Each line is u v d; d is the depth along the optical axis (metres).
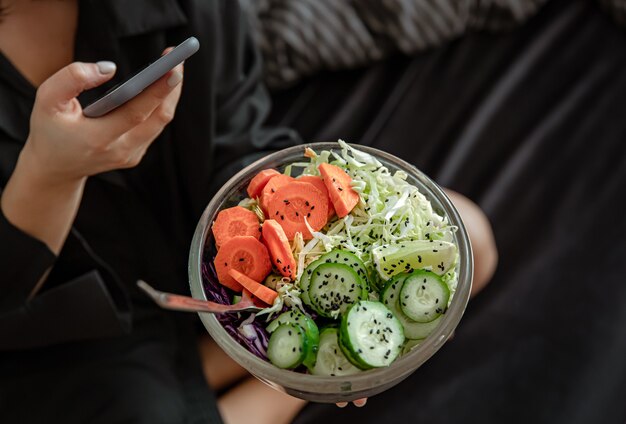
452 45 1.59
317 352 0.64
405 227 0.69
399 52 1.56
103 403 1.02
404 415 1.24
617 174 1.44
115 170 1.07
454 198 1.24
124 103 0.74
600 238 1.39
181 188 1.15
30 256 0.95
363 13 1.48
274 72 1.48
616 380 1.25
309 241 0.69
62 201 0.91
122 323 1.04
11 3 0.93
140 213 1.12
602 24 1.62
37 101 0.76
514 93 1.55
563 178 1.45
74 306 1.00
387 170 0.73
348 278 0.64
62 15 0.97
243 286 0.66
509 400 1.25
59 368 1.05
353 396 0.65
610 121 1.50
